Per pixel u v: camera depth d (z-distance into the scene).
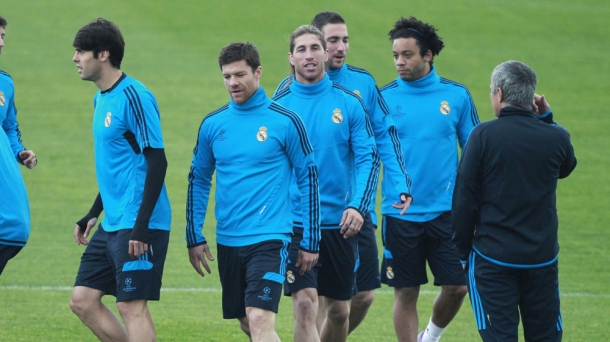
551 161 17.94
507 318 18.05
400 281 24.70
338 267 21.94
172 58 82.44
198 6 103.31
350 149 21.94
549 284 18.19
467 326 28.52
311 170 19.92
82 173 51.38
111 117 19.58
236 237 19.75
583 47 92.81
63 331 26.06
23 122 62.00
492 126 18.14
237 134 19.72
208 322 27.75
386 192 24.78
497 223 18.06
